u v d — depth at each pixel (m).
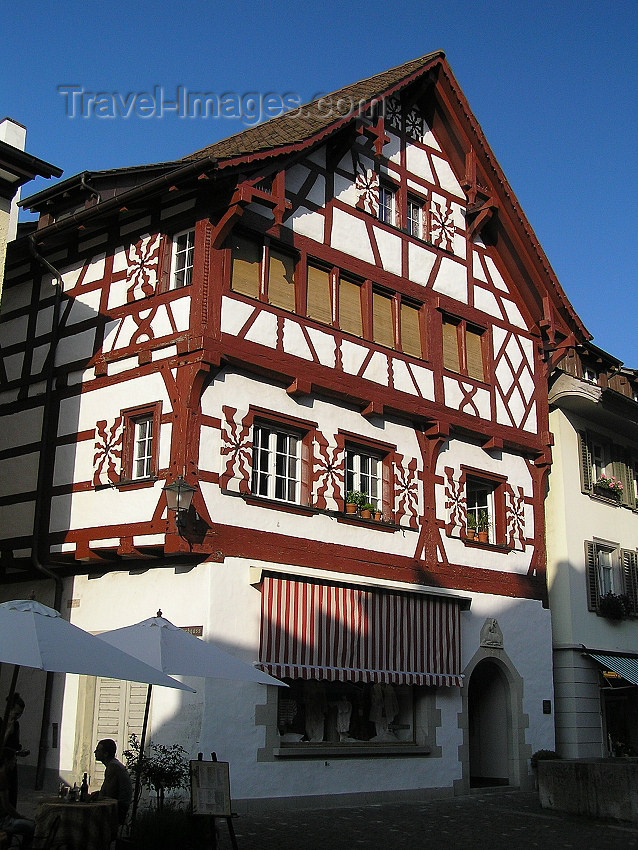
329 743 15.48
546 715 19.28
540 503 20.48
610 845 11.84
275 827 12.66
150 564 14.84
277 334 15.52
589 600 21.09
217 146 17.02
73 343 16.50
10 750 9.41
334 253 16.89
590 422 22.55
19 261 17.97
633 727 21.80
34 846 8.28
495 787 17.84
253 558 14.60
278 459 15.65
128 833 10.00
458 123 19.75
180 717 13.82
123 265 16.09
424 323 18.47
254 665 14.15
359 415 16.89
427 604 17.23
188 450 14.16
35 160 13.73
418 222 19.16
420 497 17.77
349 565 16.05
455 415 18.48
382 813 14.45
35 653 8.16
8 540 16.39
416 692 17.14
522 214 20.19
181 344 14.58
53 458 16.16
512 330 20.53
